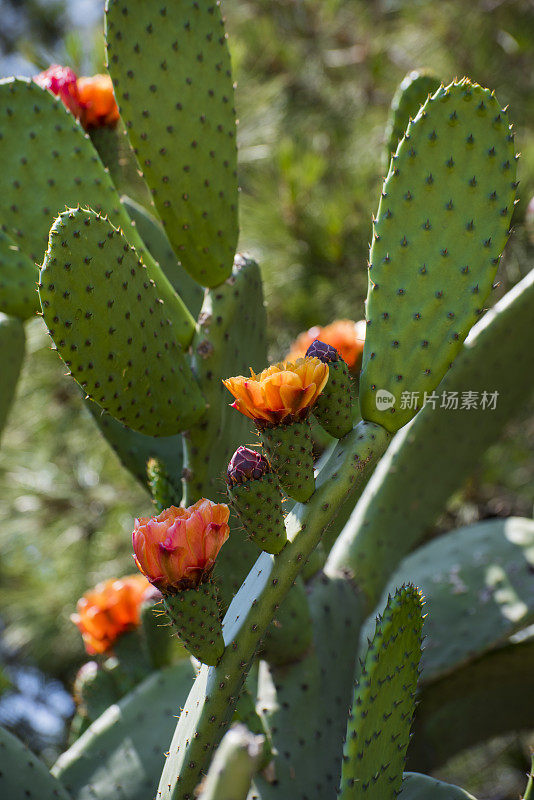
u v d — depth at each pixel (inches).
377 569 58.8
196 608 41.3
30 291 51.7
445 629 64.3
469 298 45.3
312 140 149.8
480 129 45.6
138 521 41.5
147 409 48.1
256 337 54.8
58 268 44.0
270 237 122.2
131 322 46.1
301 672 53.9
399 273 45.5
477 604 64.7
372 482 60.4
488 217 45.5
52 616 140.4
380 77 150.9
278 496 42.1
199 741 42.3
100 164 51.8
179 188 51.2
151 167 51.1
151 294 47.1
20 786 50.8
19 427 139.7
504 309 59.1
